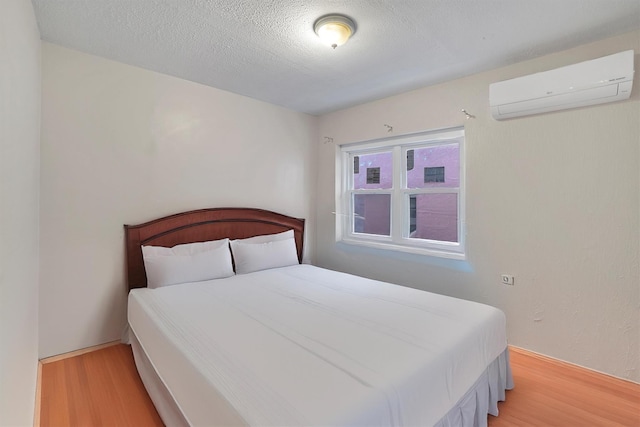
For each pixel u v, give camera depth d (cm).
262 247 312
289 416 99
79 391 187
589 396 187
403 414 114
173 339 154
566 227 220
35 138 188
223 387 114
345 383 116
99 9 175
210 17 182
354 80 276
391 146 339
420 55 227
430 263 296
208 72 262
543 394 189
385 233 351
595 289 210
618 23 186
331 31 185
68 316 227
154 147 265
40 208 211
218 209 304
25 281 148
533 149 232
